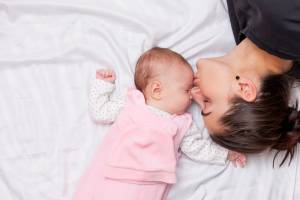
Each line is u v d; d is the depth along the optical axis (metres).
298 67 1.07
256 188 1.14
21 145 1.10
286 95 1.07
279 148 1.11
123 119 1.08
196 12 1.19
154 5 1.20
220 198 1.13
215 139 1.10
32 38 1.17
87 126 1.13
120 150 1.04
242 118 1.04
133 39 1.18
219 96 1.06
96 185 1.04
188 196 1.13
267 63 1.05
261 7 0.95
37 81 1.14
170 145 1.05
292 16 0.92
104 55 1.16
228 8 1.15
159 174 1.04
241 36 1.13
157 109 1.08
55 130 1.12
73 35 1.18
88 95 1.13
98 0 1.19
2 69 1.14
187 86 1.10
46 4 1.17
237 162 1.14
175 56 1.10
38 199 1.07
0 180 1.08
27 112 1.12
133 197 1.02
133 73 1.16
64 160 1.11
